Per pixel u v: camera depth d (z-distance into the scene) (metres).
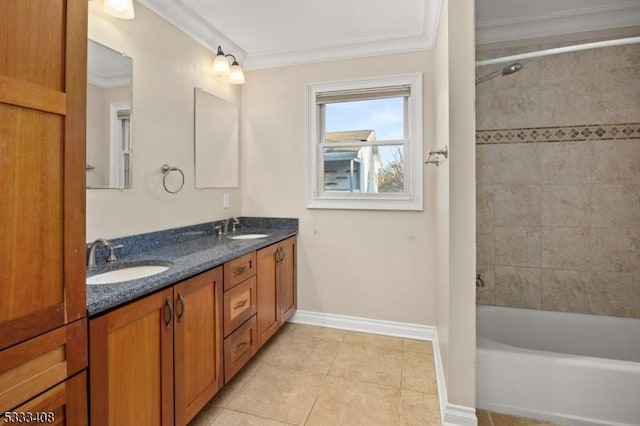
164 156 2.13
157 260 1.69
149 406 1.28
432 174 2.55
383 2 2.12
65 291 0.91
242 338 2.00
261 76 2.96
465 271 1.61
